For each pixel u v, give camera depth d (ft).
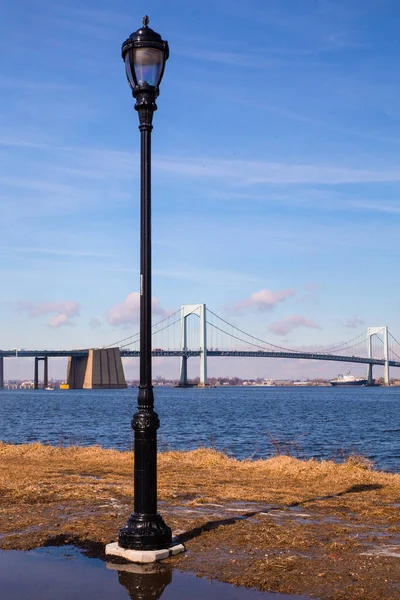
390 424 185.47
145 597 19.34
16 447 66.85
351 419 212.02
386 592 19.40
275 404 357.20
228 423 184.65
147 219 25.52
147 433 24.70
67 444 112.68
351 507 33.09
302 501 34.91
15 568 22.33
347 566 22.02
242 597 19.22
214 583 20.57
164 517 30.25
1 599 19.24
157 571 21.91
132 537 23.85
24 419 210.18
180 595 19.48
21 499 35.35
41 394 649.20
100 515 30.78
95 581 20.92
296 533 26.81
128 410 279.49
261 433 145.48
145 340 25.16
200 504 33.91
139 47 25.52
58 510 32.14
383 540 25.57
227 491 38.32
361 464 51.70
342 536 26.32
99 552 24.31
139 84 25.76
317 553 23.73
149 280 25.38
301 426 174.09
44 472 47.83
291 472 47.70
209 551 24.29
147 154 25.77
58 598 19.34
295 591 19.67
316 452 100.99
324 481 43.88
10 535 26.81
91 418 215.10
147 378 25.13
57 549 24.73
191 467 52.06
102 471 48.93
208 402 386.52
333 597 19.06
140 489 24.52
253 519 29.81
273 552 23.95
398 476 46.26
